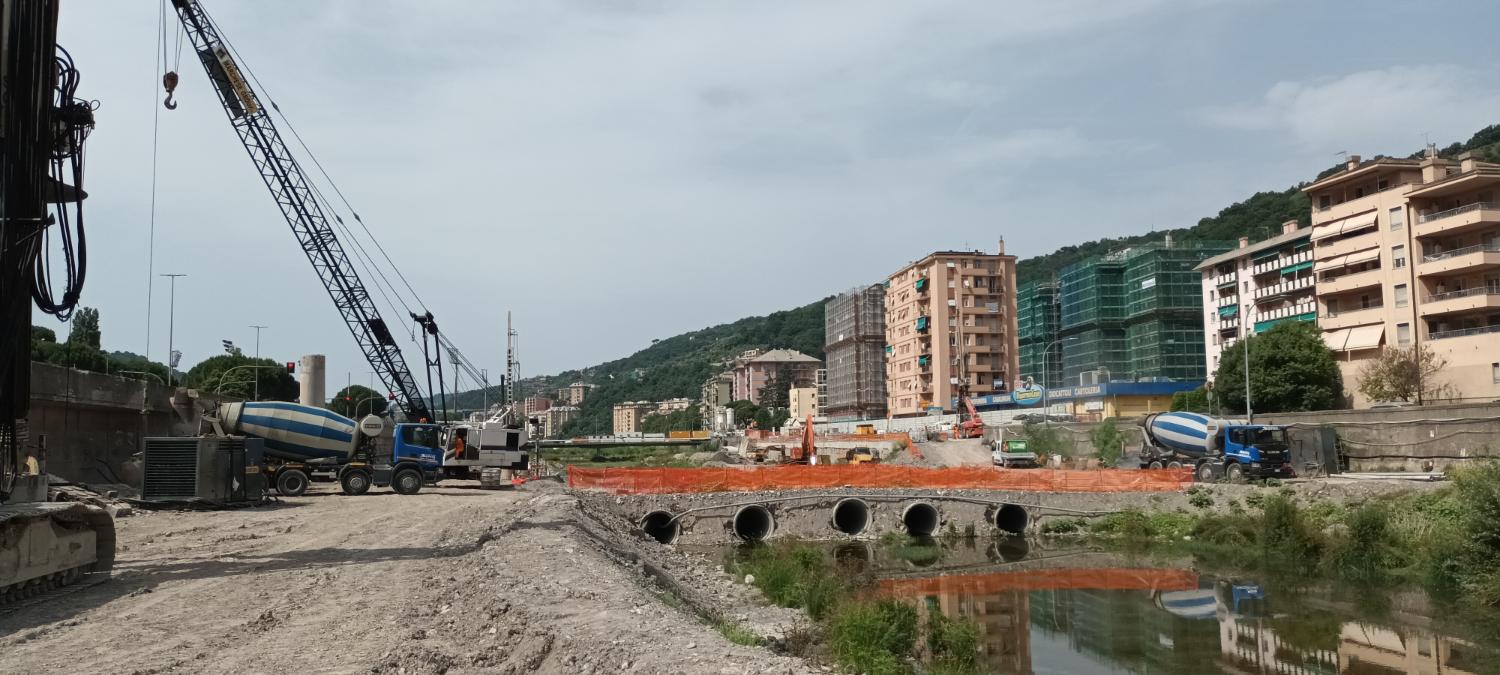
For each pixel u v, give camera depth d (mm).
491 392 89750
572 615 13312
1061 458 74375
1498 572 28125
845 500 48469
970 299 137750
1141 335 121938
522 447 49875
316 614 15312
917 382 142125
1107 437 73438
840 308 182625
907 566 37938
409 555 22281
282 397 113188
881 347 175000
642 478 48938
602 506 43344
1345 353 76500
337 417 44812
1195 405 83812
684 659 10633
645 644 11406
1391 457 51812
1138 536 45094
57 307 19000
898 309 151375
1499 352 62594
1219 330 102312
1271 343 75188
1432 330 70062
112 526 19109
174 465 34688
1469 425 47500
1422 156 77500
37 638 13508
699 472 49375
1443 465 48500
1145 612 28203
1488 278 67125
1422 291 70438
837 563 38125
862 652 18828
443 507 35969
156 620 14797
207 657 12398
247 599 16625
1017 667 21984
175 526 28969
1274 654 22875
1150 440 57562
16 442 17625
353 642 13281
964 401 104000
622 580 17297
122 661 12141
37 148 17641
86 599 16641
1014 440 71312
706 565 33750
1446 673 20812
